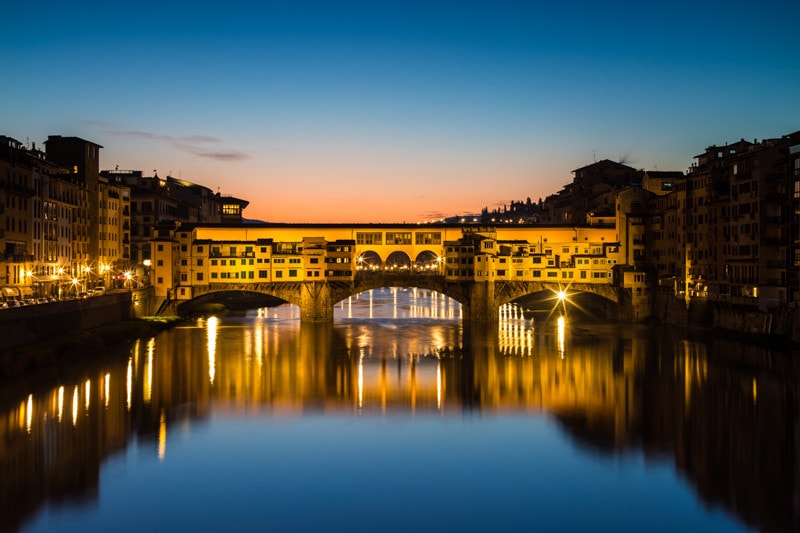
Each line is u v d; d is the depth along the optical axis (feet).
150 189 585.63
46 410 212.02
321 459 177.99
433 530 140.56
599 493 157.58
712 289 394.52
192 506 149.38
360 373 282.97
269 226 501.15
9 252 329.93
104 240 485.97
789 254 322.96
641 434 197.26
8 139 372.79
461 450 185.26
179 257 457.68
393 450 185.06
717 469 170.60
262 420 210.59
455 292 477.36
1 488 155.53
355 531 139.95
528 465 174.29
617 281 469.57
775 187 337.93
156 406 223.10
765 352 314.55
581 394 245.04
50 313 296.10
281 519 144.36
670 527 141.59
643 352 329.72
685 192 426.10
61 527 138.51
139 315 426.92
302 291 472.85
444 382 266.16
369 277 478.59
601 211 527.40
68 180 421.18
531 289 471.21
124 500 151.43
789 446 185.68
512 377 274.98
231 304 620.49
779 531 139.44
